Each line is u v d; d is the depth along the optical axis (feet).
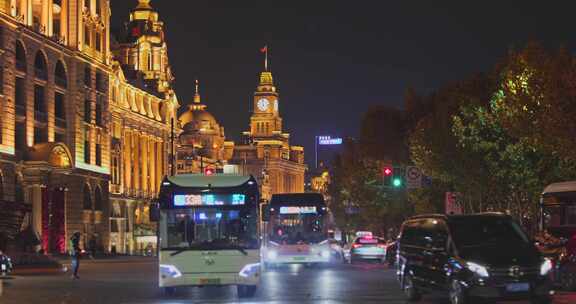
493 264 76.23
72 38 282.36
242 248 96.12
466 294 76.38
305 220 172.04
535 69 123.54
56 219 267.59
